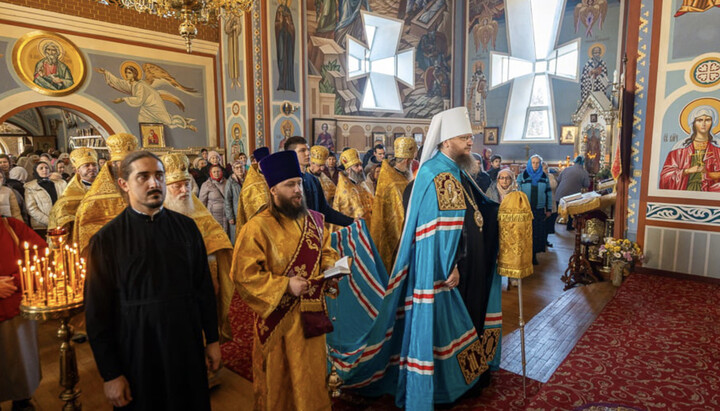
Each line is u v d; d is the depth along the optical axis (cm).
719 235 483
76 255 231
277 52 871
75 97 809
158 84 906
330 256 219
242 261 190
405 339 250
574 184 796
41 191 496
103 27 830
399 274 253
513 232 254
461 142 252
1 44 728
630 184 536
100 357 160
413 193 250
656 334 349
